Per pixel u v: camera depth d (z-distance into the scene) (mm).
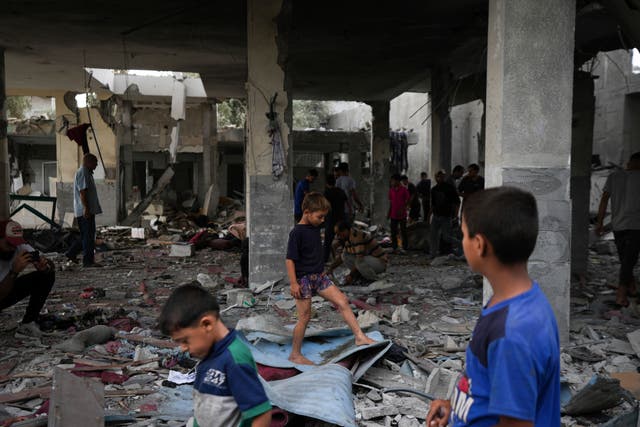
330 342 4711
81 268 9492
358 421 3391
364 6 9156
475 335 1460
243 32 10750
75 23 10156
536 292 1416
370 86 16141
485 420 1390
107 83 16375
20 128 20297
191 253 11242
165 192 21500
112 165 17453
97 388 3406
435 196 10508
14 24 10188
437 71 13289
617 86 16047
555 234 4777
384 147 18344
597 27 9758
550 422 1390
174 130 19312
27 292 5246
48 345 4883
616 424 2959
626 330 5355
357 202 12273
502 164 4742
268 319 4801
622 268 6355
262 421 1883
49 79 15352
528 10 4641
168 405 3586
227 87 16766
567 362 4445
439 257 10203
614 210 6340
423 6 9195
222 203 20969
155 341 4902
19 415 3416
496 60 4820
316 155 25594
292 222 7715
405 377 4008
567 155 4758
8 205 11078
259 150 7621
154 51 12336
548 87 4711
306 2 8961
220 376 1876
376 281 7711
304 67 13680
